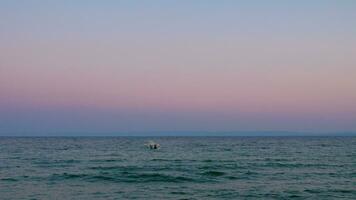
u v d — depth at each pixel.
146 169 46.31
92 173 41.59
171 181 36.34
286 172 43.66
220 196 28.89
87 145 129.50
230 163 54.62
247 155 73.44
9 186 33.06
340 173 42.72
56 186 33.28
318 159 62.47
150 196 28.86
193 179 37.66
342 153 79.81
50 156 70.19
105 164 53.47
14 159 62.12
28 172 42.91
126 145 129.88
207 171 43.25
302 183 35.34
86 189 31.84
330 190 31.39
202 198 28.11
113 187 32.97
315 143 151.50
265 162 56.28
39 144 138.25
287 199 27.86
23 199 27.47
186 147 111.50
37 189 31.66
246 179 37.97
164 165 51.59
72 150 93.94
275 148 104.69
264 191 31.03
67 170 45.06
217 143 151.12
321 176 40.19
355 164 53.06
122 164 53.34
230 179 37.91
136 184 34.62
